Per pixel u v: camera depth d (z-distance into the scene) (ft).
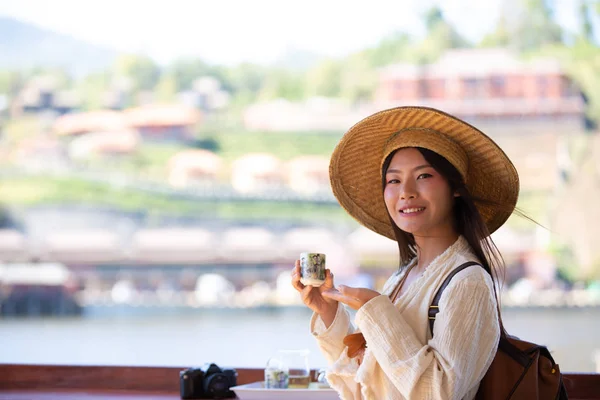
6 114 114.83
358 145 4.73
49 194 107.55
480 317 3.77
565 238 96.99
